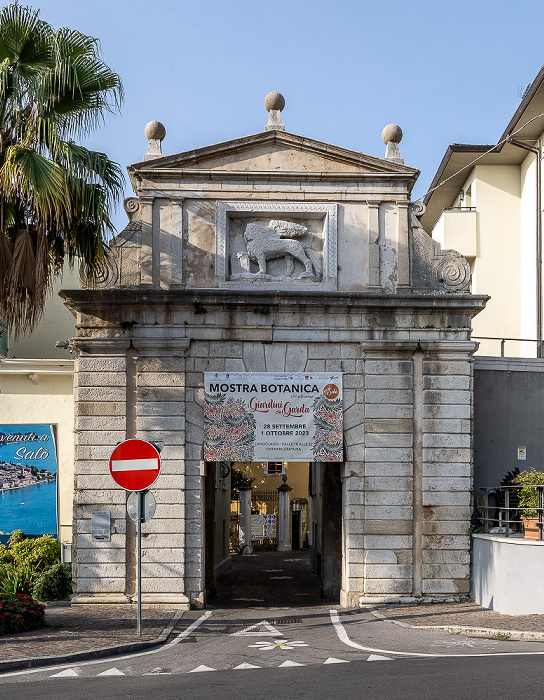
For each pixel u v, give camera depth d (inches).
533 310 1244.5
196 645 566.3
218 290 763.4
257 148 791.7
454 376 779.4
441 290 792.9
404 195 794.8
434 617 682.2
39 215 629.0
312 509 1322.6
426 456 772.0
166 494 759.1
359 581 764.6
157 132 798.5
